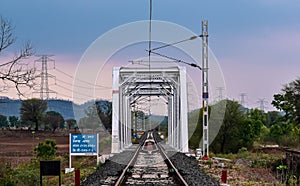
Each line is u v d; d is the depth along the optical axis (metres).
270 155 32.09
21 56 17.42
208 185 15.20
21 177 14.41
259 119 49.16
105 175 18.28
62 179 17.36
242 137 44.38
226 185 15.22
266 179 17.64
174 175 18.34
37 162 21.86
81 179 17.14
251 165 24.70
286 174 19.69
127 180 17.08
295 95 50.41
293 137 49.47
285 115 51.91
